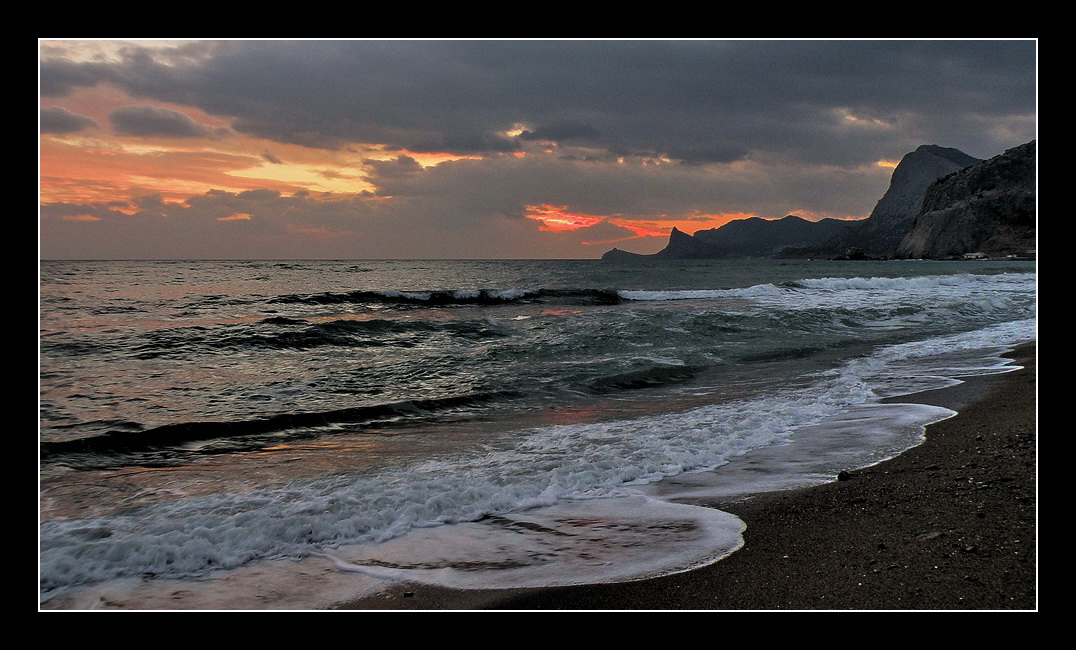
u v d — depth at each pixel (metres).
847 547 3.55
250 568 3.61
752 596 3.07
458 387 8.98
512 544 3.87
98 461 5.80
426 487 4.88
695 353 11.62
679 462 5.48
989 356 10.52
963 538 3.52
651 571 3.42
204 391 8.75
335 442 6.44
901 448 5.58
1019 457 4.89
